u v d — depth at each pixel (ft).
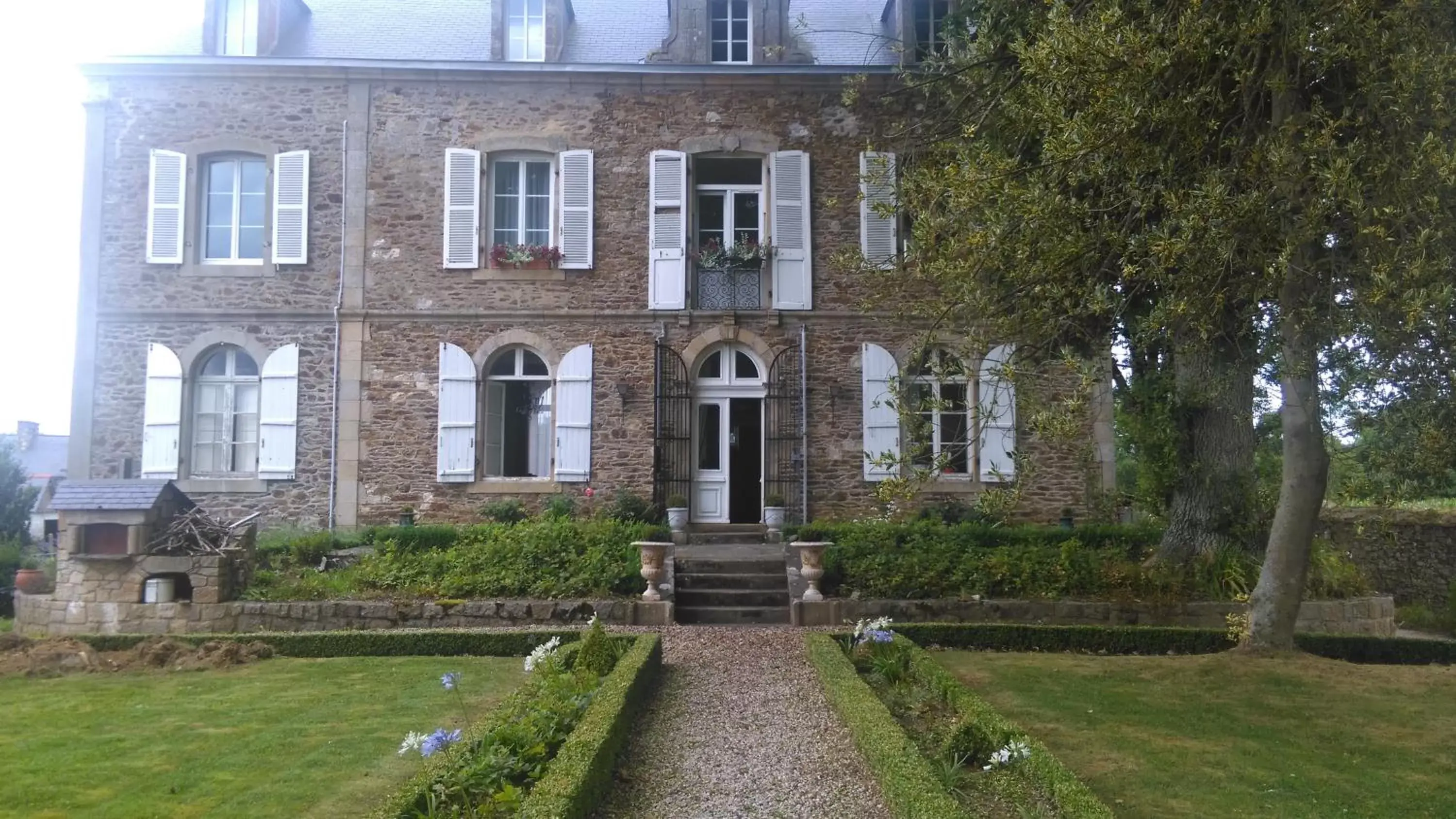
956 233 24.85
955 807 12.69
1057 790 14.19
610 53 48.55
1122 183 21.99
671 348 45.80
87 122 45.73
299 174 45.52
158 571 31.81
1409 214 18.20
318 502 44.50
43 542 45.47
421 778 14.38
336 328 45.32
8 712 21.52
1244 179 21.08
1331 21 20.36
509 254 45.39
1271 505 34.63
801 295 46.06
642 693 21.40
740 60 48.21
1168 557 35.55
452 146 46.19
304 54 47.65
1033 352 26.55
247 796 15.87
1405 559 48.11
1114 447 44.45
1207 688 23.29
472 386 45.11
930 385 28.43
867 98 46.60
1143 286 23.70
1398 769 17.39
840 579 35.19
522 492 44.96
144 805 15.48
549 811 12.50
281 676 25.31
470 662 27.04
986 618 32.71
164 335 45.19
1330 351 20.18
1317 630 33.40
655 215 46.19
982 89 31.81
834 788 15.99
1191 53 20.62
